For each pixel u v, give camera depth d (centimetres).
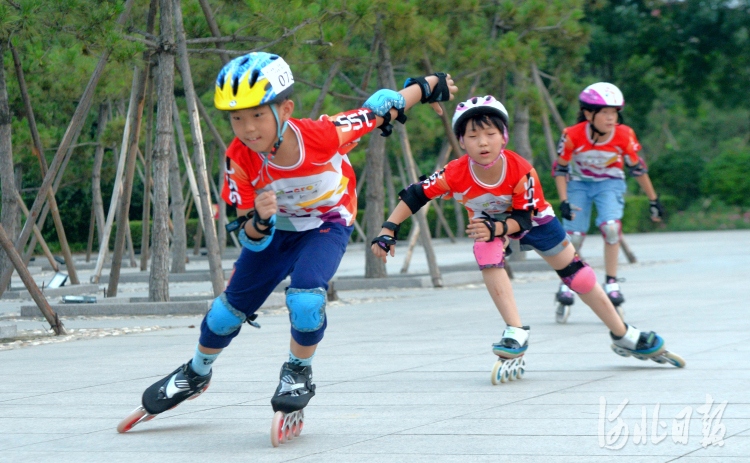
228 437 595
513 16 2280
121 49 1416
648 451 516
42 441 597
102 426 644
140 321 1505
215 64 2344
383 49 2042
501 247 791
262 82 520
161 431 621
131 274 2648
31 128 1866
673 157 6056
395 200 4109
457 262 3084
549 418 616
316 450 546
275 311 1592
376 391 749
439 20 2144
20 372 937
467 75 2194
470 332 1169
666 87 5747
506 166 751
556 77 2747
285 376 581
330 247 580
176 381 624
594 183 1278
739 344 948
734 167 5784
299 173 561
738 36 6016
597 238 4825
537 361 895
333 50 1853
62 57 2000
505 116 737
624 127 1246
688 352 905
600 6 2844
